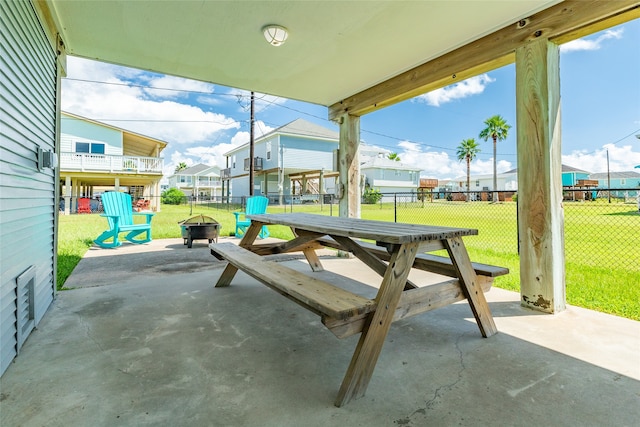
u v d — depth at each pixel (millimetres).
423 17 2502
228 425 1182
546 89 2311
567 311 2391
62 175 12461
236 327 2125
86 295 2787
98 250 5121
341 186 4672
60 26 2660
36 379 1477
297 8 2416
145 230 5945
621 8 1932
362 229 1945
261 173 20141
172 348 1812
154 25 2656
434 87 3467
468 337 1969
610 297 2625
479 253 4570
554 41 2336
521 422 1199
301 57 3250
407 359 1692
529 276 2451
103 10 2432
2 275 1550
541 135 2342
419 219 9664
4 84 1589
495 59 2705
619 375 1523
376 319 1456
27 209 1945
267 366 1623
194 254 4797
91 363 1632
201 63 3404
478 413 1253
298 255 4723
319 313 1448
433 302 1784
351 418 1225
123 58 3285
